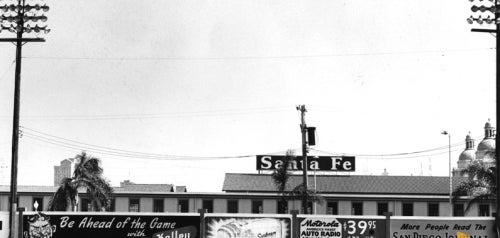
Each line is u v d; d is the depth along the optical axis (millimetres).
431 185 89188
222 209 81625
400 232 35375
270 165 90438
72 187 70125
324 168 91250
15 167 35750
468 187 61844
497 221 35094
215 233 35188
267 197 81750
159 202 81500
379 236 35281
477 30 35031
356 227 35281
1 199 82312
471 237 35469
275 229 35188
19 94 36219
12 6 35562
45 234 34969
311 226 35250
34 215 35031
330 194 84062
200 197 81688
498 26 35031
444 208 81312
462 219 35469
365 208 81812
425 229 35375
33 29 36125
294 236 35188
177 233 35281
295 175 90375
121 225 35344
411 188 88438
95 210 71562
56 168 97312
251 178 90125
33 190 85312
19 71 36188
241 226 35219
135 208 81188
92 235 35219
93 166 71375
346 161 91375
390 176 90688
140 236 35281
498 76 35062
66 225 35219
